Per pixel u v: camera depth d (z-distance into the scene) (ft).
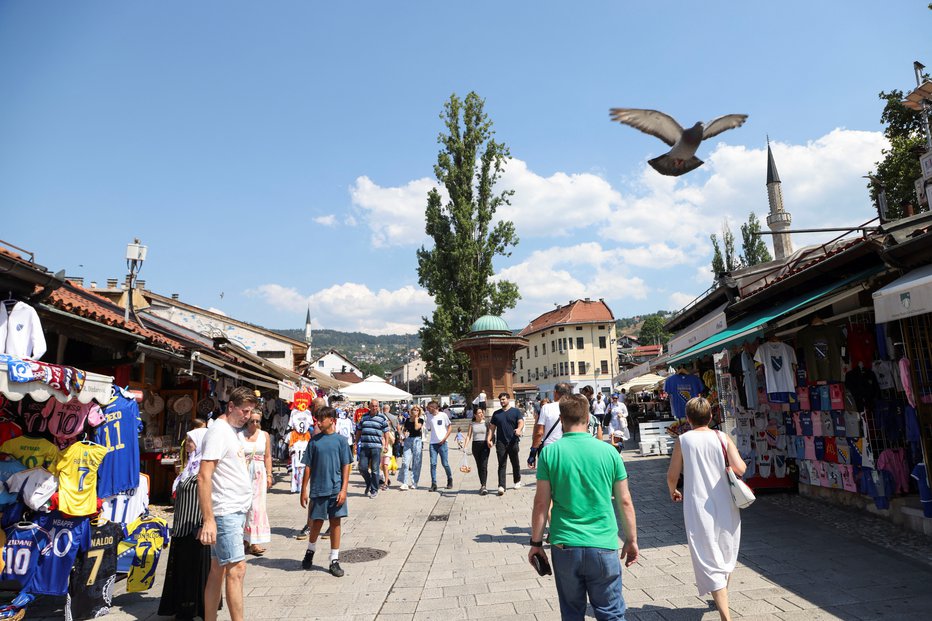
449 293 127.44
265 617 17.10
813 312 25.18
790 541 22.27
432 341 127.65
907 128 76.95
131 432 19.58
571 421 12.23
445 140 129.90
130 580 19.06
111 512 18.85
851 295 24.02
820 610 15.35
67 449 17.20
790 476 31.73
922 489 21.29
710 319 35.60
